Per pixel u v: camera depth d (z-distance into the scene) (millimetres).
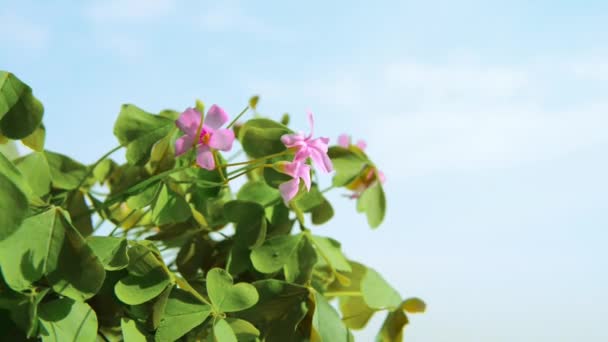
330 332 601
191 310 576
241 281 633
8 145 642
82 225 616
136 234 650
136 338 564
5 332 557
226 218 619
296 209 621
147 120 606
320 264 655
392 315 637
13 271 540
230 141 578
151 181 598
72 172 633
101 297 582
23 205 533
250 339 588
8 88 560
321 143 597
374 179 653
